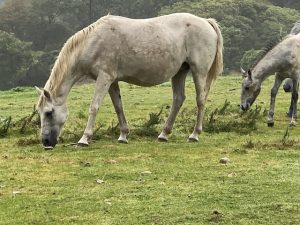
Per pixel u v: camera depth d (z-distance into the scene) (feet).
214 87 71.31
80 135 38.14
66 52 34.50
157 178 27.71
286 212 22.49
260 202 23.72
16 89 77.10
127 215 22.57
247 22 171.01
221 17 172.35
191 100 59.62
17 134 40.63
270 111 43.68
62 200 24.50
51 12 217.15
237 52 157.38
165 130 37.35
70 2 215.92
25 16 218.79
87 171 29.19
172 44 35.40
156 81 35.94
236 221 21.70
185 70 37.42
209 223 21.58
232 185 26.23
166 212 22.76
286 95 63.57
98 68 34.45
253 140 37.37
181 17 36.45
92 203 24.02
